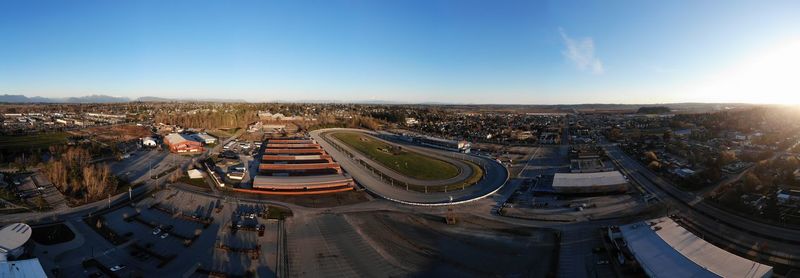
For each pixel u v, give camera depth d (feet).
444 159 456.04
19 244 179.01
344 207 264.52
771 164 361.10
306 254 190.19
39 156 369.30
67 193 275.39
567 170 397.39
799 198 266.98
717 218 239.09
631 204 271.08
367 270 176.35
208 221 228.02
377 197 290.76
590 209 262.47
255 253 187.62
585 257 189.47
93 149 418.51
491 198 294.87
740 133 654.94
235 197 279.08
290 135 646.33
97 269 170.40
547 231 224.12
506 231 224.94
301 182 304.50
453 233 221.66
